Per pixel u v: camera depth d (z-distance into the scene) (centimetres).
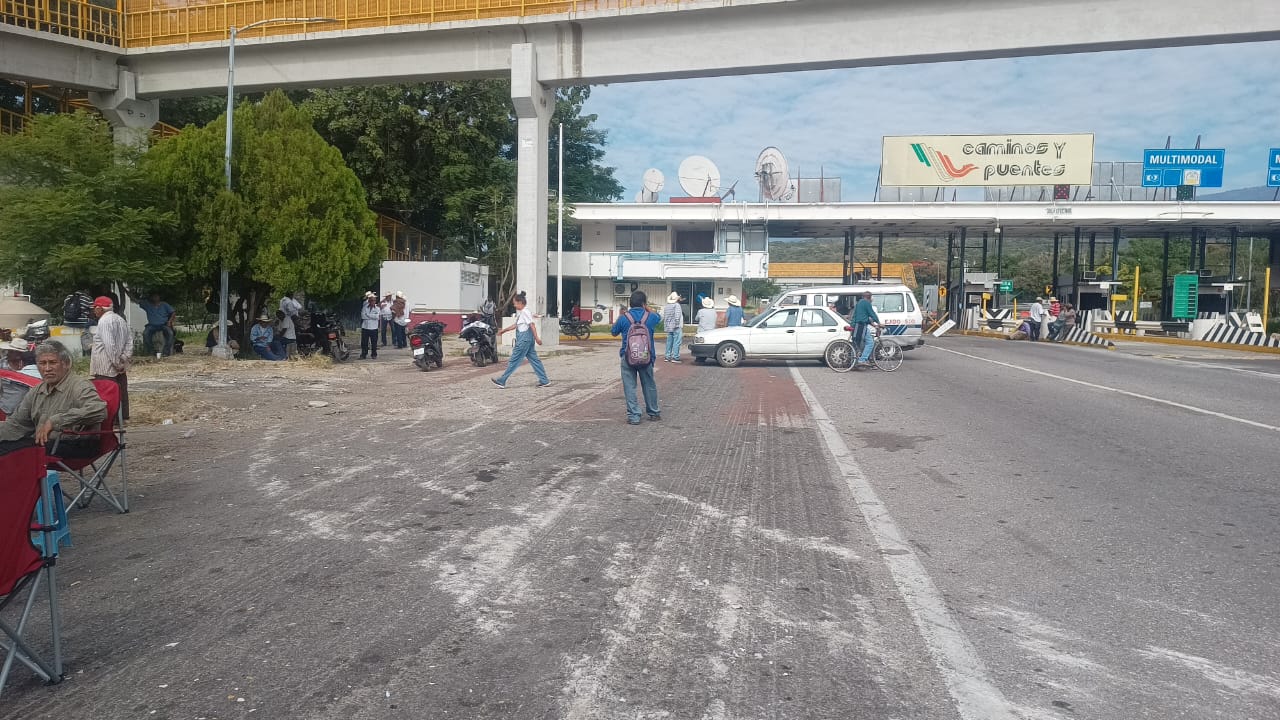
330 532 555
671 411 1159
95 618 411
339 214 2064
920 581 464
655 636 388
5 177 1723
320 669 353
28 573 333
